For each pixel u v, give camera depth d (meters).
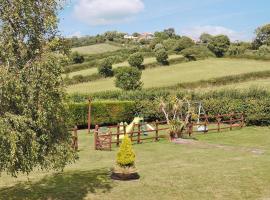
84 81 73.38
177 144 25.31
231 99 37.12
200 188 14.70
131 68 60.03
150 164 18.97
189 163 19.06
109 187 14.93
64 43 11.92
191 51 87.75
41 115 10.95
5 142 10.41
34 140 10.84
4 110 10.80
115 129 33.69
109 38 125.81
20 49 11.30
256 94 38.75
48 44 11.43
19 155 10.79
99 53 99.75
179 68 80.81
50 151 11.61
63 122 12.05
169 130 27.12
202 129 30.86
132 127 27.77
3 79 10.49
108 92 48.38
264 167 17.80
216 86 61.66
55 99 11.41
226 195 13.91
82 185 15.23
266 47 96.06
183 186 14.95
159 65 84.00
